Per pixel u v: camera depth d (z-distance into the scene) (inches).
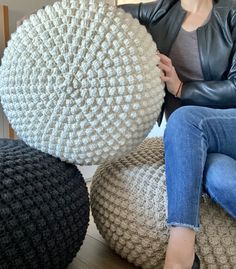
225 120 34.1
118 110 29.6
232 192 29.0
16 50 30.4
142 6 45.3
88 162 32.1
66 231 29.8
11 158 28.9
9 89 31.1
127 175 35.2
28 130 31.4
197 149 30.6
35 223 26.9
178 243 28.5
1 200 25.4
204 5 41.8
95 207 37.4
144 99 30.7
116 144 31.1
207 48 40.0
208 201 32.1
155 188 33.2
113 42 29.3
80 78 28.7
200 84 38.5
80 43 28.8
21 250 26.1
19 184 26.9
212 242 31.0
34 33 29.9
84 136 30.0
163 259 32.4
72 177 32.4
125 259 36.8
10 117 32.8
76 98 28.9
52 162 31.2
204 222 31.2
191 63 41.3
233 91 37.3
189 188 29.1
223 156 32.5
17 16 59.1
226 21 39.6
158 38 42.9
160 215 32.0
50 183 29.1
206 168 31.0
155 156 37.8
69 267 35.2
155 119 33.7
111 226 35.1
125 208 33.8
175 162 30.4
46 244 27.8
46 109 29.5
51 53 28.9
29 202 26.8
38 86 29.2
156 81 32.3
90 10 30.0
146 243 32.6
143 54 30.7
